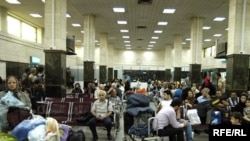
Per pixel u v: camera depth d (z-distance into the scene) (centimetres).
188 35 1880
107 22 1458
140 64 2978
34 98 625
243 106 556
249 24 701
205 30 1659
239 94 688
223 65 1698
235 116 407
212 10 1123
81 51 2706
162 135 422
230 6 745
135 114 442
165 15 1248
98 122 545
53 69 739
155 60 2978
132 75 2561
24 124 305
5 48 1024
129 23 1480
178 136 429
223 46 1015
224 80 836
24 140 298
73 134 326
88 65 1261
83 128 668
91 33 1262
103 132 629
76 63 2608
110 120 544
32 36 1593
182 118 527
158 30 1702
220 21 1362
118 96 910
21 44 1191
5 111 324
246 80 693
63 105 608
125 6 1091
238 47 701
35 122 310
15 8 1177
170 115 424
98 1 1016
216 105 551
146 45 2611
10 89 352
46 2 752
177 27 1572
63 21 775
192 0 972
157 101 1151
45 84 737
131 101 465
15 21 1345
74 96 852
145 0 986
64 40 784
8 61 1051
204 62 2245
